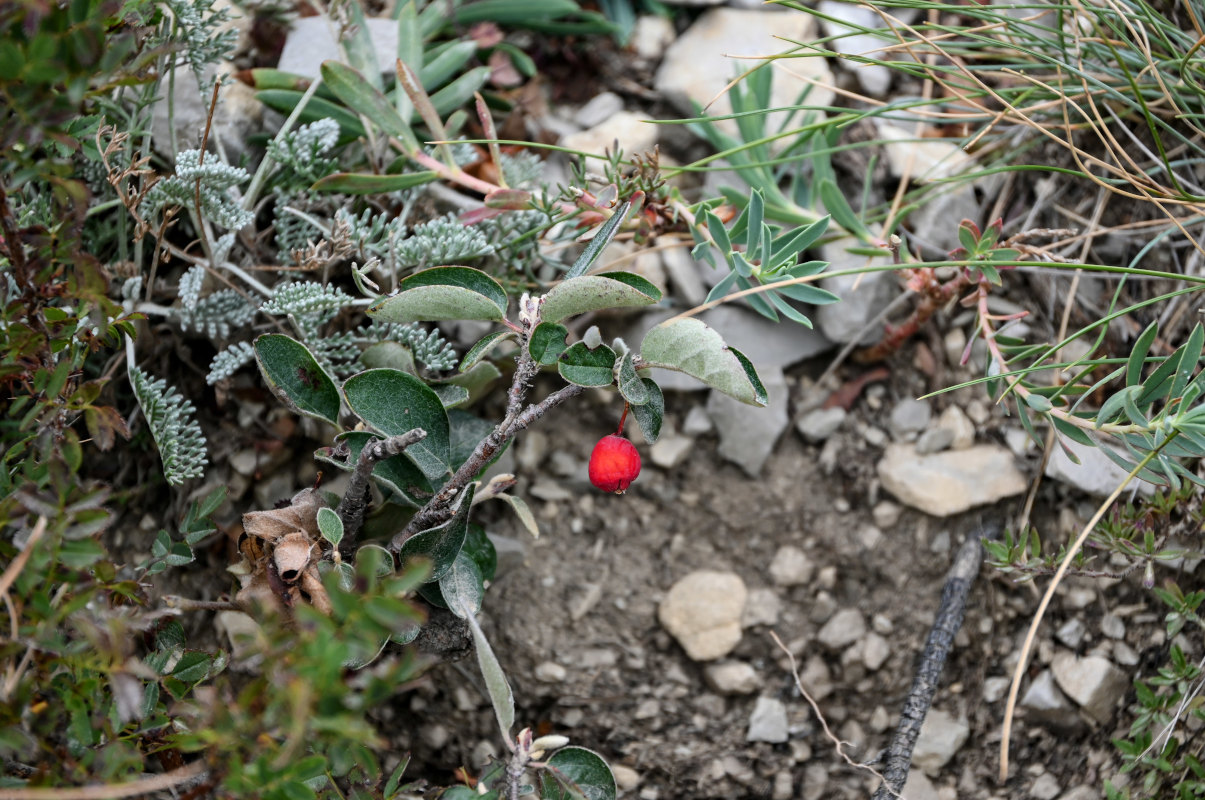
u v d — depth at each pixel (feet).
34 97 1.37
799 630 1.71
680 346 1.43
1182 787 1.60
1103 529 1.61
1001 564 1.62
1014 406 1.73
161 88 1.69
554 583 1.71
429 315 1.48
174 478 1.57
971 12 1.67
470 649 1.60
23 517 1.40
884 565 1.71
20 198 1.61
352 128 1.70
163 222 1.58
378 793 1.56
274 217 1.71
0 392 1.57
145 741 1.49
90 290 1.44
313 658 1.32
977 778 1.69
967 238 1.61
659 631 1.71
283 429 1.70
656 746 1.70
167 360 1.69
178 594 1.68
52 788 1.39
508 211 1.66
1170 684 1.65
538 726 1.70
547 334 1.45
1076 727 1.69
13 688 1.39
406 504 1.57
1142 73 1.66
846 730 1.70
